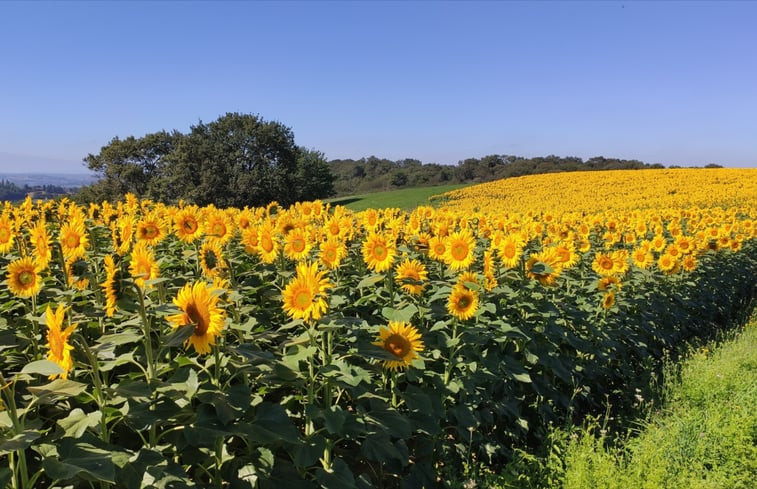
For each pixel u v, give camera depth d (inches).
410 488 140.3
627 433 198.5
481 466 157.2
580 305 254.2
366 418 125.6
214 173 2343.8
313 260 205.5
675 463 157.1
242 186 2299.5
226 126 2522.1
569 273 278.1
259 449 107.7
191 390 90.4
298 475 110.8
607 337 242.2
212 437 91.9
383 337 139.3
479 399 166.2
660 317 315.6
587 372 224.4
